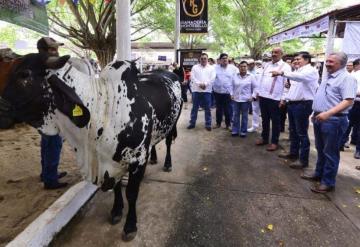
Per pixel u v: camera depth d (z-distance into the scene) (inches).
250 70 316.2
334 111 147.3
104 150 99.6
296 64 192.9
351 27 265.0
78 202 134.2
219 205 144.6
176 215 134.3
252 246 115.2
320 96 161.3
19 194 143.2
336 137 155.6
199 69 291.4
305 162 195.6
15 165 179.0
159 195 152.6
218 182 171.3
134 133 103.7
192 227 125.6
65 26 396.8
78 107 86.6
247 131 296.0
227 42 1062.4
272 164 203.3
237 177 179.6
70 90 86.7
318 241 119.6
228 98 301.1
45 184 148.1
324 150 160.7
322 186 162.1
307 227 128.7
